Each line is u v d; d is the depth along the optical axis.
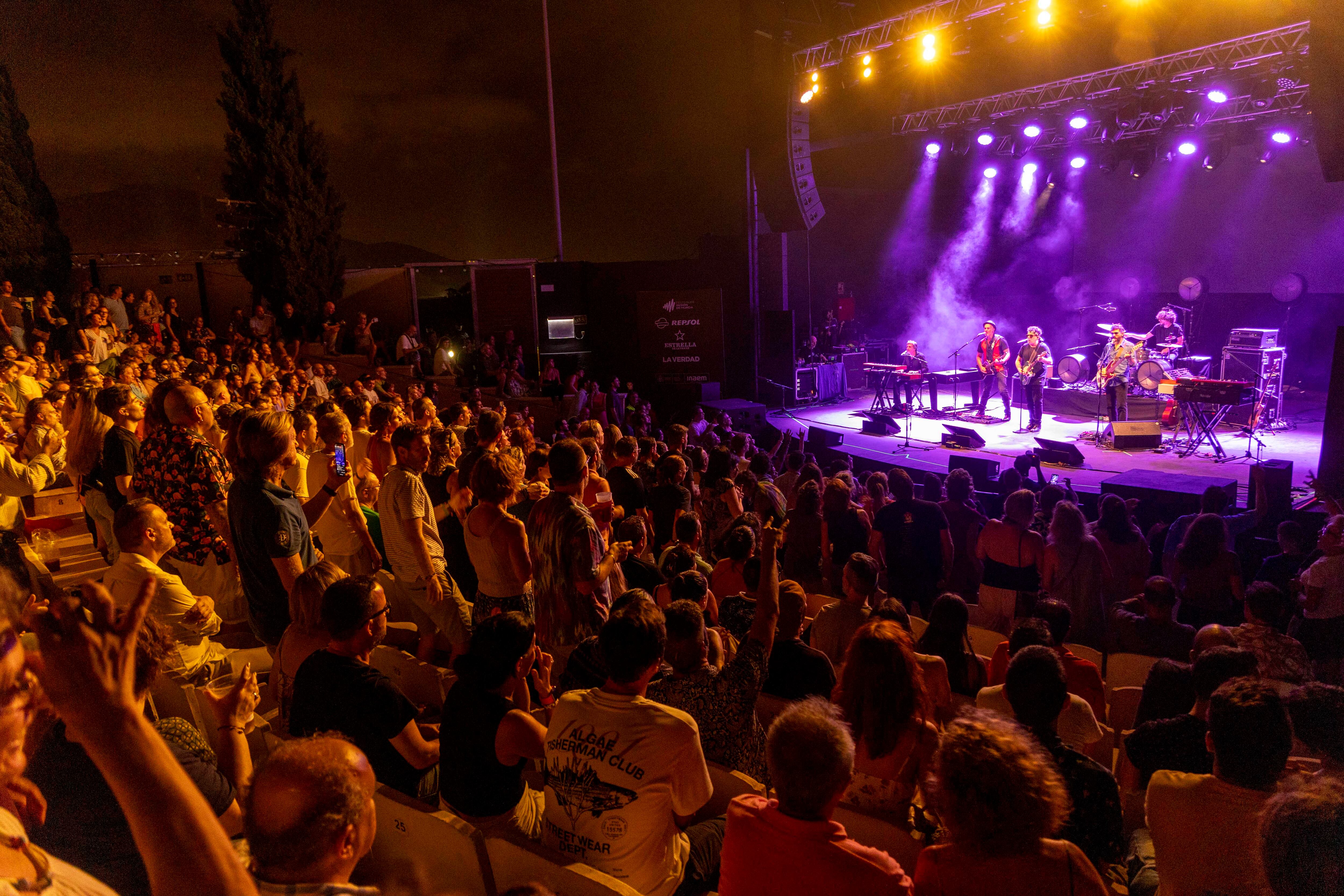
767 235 21.17
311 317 19.48
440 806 3.02
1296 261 20.14
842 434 18.59
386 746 2.90
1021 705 2.76
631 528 5.14
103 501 5.81
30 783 1.63
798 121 17.78
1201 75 14.52
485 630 2.86
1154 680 3.50
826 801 2.06
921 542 6.34
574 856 2.64
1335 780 1.94
